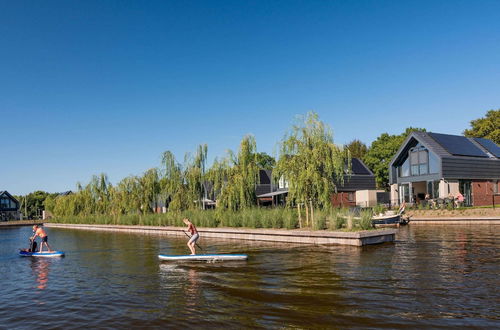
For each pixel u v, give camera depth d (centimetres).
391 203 3959
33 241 2069
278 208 2497
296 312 845
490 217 2741
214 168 2892
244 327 770
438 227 2658
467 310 818
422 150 3666
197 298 990
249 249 1809
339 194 4328
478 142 3966
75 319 875
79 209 5147
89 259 1773
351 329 737
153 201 3872
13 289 1216
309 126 2166
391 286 1023
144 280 1236
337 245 1812
